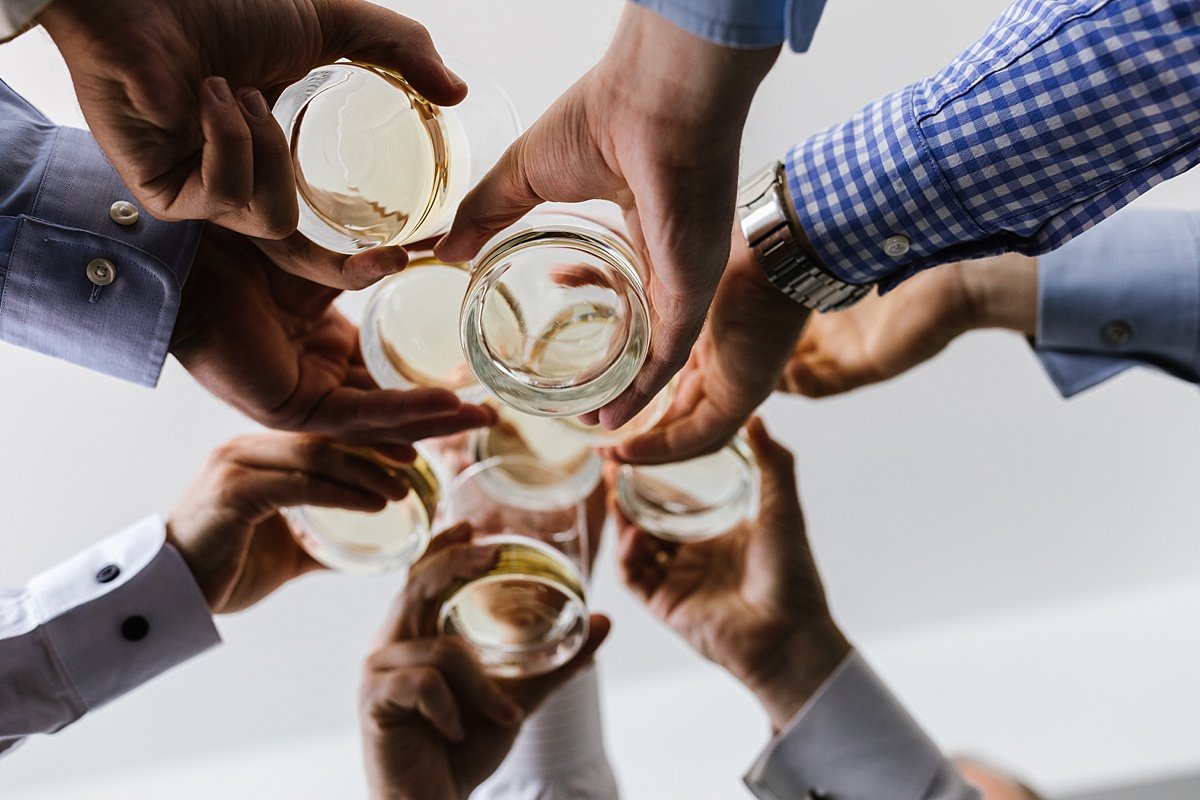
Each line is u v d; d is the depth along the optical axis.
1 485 0.99
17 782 1.14
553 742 0.84
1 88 0.64
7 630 0.70
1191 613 1.23
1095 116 0.57
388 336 0.64
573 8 0.63
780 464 0.81
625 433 0.67
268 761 1.17
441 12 0.69
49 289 0.62
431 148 0.54
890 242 0.63
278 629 1.11
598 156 0.50
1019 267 0.79
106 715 1.13
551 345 0.54
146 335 0.63
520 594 0.73
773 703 0.82
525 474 0.75
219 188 0.49
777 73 0.89
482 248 0.55
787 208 0.64
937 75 0.62
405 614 0.74
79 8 0.47
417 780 0.75
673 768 1.18
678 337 0.53
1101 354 0.81
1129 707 1.18
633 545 0.84
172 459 1.01
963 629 1.25
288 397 0.66
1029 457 1.15
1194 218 0.80
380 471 0.69
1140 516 1.18
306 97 0.53
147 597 0.72
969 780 0.86
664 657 1.23
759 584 0.82
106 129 0.50
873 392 1.10
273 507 0.71
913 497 1.17
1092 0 0.56
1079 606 1.24
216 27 0.51
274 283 0.66
